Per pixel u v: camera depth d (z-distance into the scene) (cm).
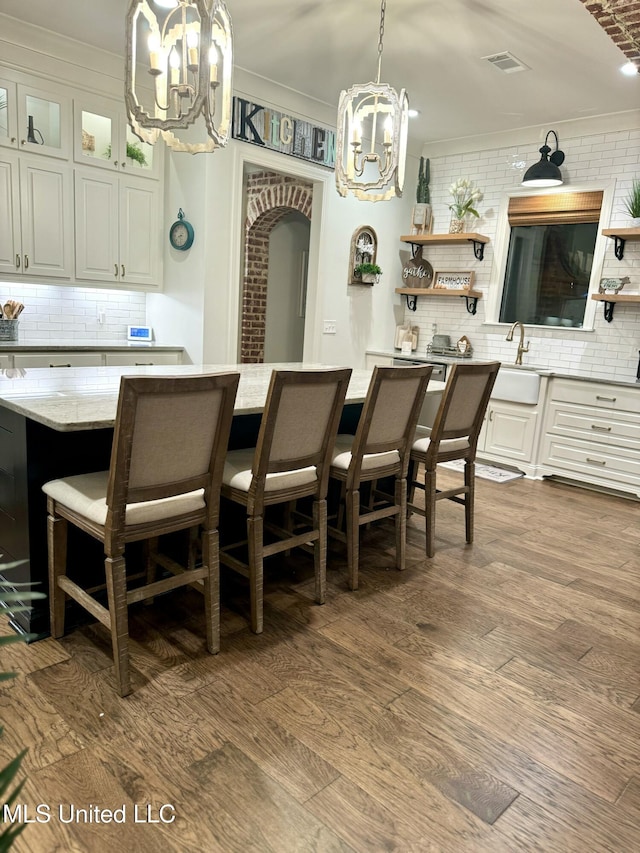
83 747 168
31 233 418
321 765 167
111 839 140
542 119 511
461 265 599
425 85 450
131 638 225
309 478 245
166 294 502
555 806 158
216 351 484
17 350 399
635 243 491
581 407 471
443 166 604
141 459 183
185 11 228
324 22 360
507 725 189
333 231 549
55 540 213
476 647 233
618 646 240
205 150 272
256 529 227
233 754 169
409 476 375
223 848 139
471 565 313
